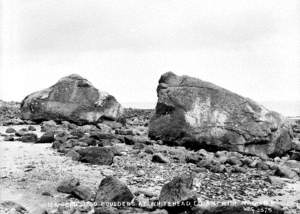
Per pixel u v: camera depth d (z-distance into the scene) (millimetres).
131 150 13266
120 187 7859
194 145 14891
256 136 14500
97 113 19281
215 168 11359
